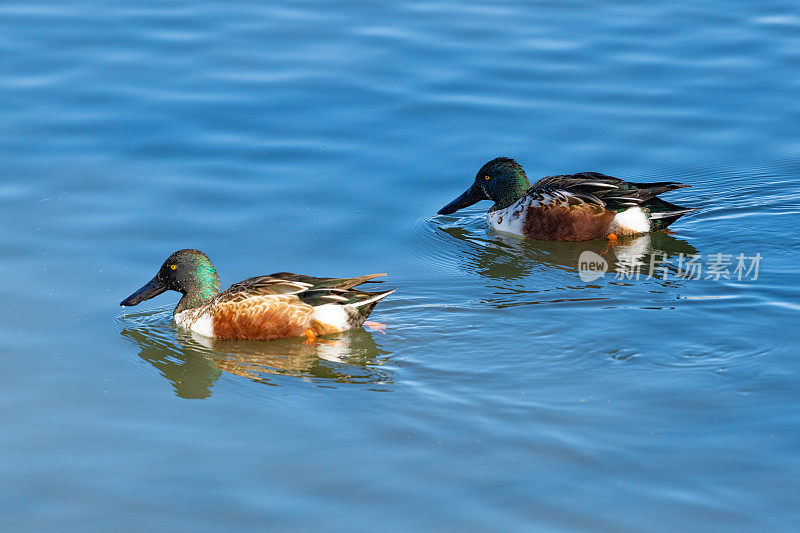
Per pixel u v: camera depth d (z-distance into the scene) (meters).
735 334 13.81
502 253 17.69
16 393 12.95
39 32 23.52
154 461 11.36
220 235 17.20
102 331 14.62
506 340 13.94
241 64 22.50
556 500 10.38
